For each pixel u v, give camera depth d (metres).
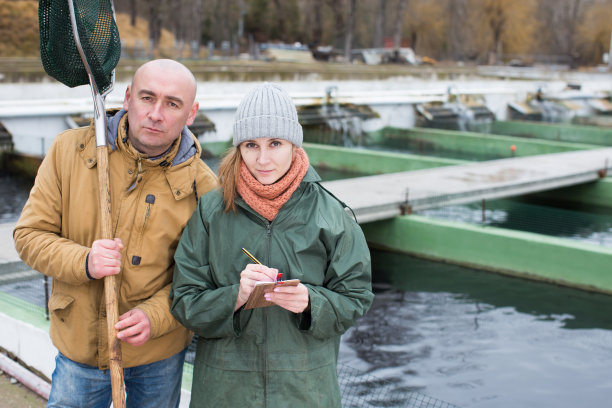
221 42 53.50
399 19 49.16
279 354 1.93
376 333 8.73
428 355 8.06
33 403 3.47
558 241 10.49
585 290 10.14
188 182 2.12
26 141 15.35
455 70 37.00
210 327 1.90
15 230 2.11
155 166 2.08
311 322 1.84
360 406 5.26
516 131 28.45
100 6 2.17
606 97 35.16
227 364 1.94
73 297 2.10
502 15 59.56
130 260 2.09
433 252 11.59
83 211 2.08
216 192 2.00
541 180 13.74
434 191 12.21
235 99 20.78
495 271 10.97
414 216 11.88
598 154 17.66
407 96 26.78
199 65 28.02
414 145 24.69
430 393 7.03
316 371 1.96
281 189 1.89
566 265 10.27
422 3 61.50
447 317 9.36
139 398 2.27
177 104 1.98
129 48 31.98
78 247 1.99
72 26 2.01
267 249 1.94
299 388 1.93
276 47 41.94
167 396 2.28
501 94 30.58
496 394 7.09
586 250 10.05
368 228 12.34
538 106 31.77
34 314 4.26
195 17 46.69
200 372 2.01
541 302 9.96
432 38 62.06
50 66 2.15
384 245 12.19
